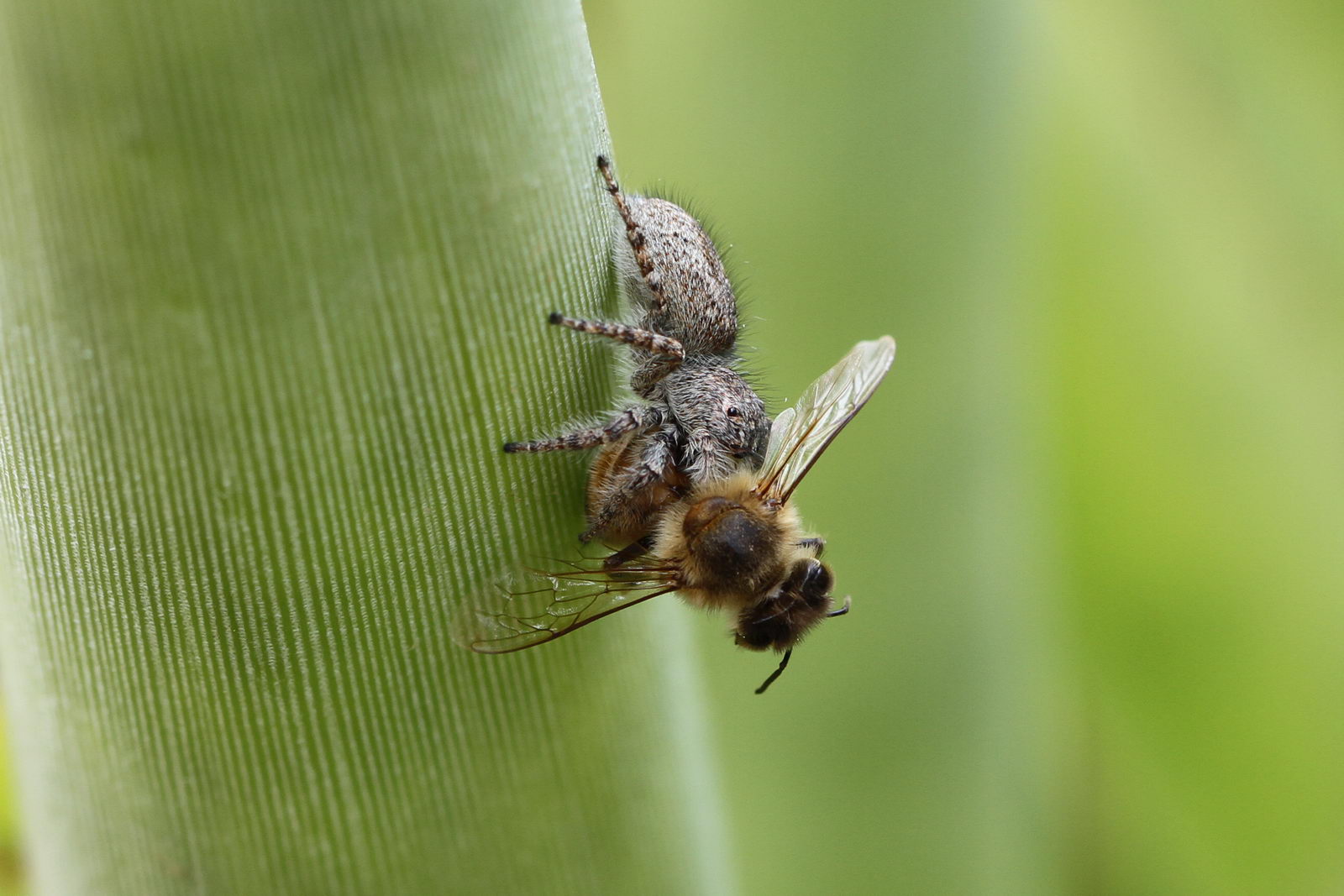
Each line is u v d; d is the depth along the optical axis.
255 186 0.17
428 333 0.17
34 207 0.17
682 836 0.18
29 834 0.18
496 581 0.17
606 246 0.17
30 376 0.17
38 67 0.17
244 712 0.17
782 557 0.18
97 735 0.17
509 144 0.17
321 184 0.17
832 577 0.18
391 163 0.17
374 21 0.17
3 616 0.17
